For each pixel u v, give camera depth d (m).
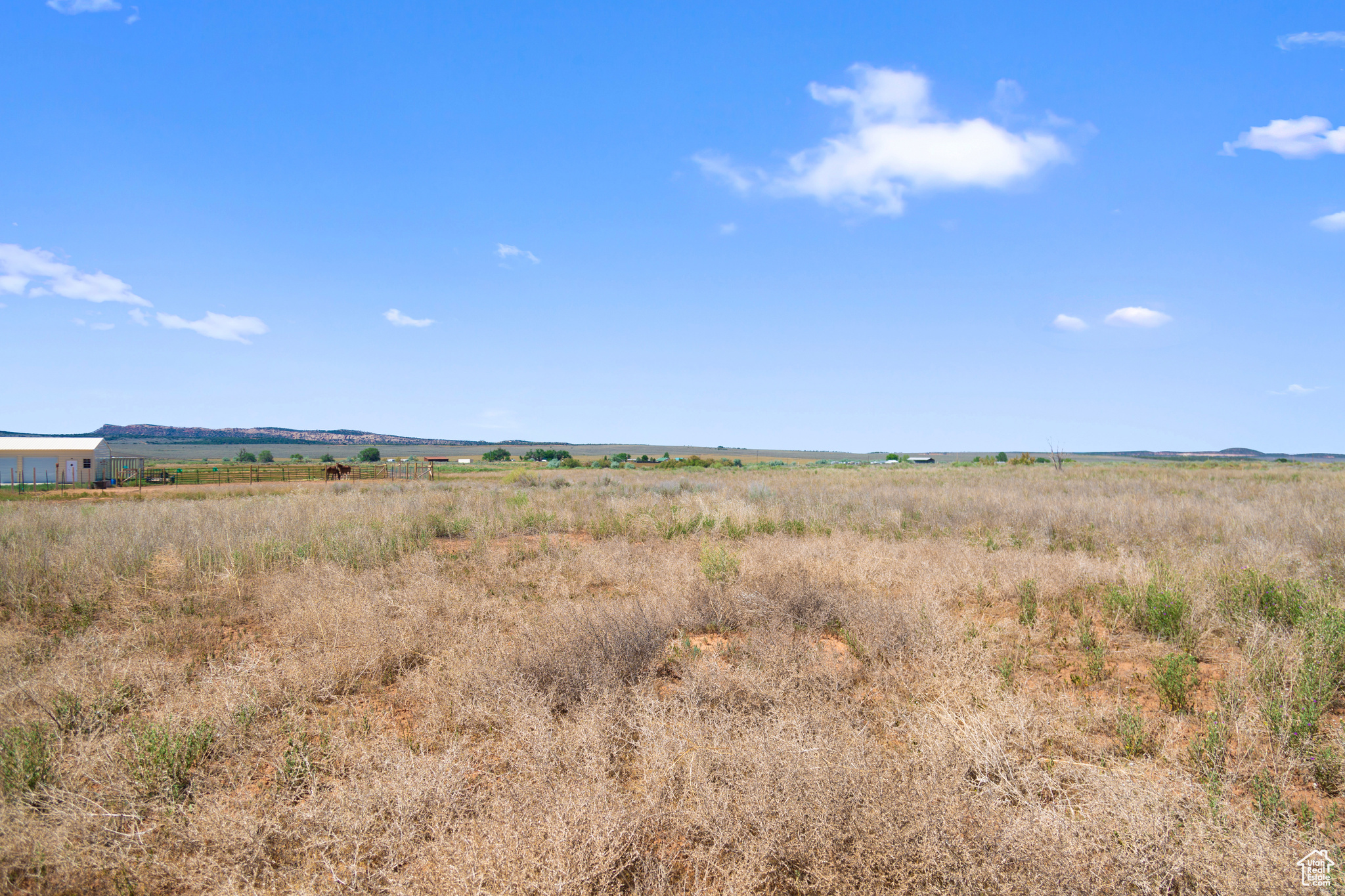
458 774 3.52
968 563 9.00
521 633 5.91
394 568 9.08
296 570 8.78
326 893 2.74
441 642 5.91
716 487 25.81
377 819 3.19
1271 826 2.94
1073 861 2.63
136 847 3.09
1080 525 13.38
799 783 3.06
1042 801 3.29
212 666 4.95
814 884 2.75
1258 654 5.39
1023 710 4.15
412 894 2.66
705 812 3.06
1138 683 5.17
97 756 3.64
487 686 4.61
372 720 4.47
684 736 3.87
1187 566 8.45
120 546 9.53
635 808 3.17
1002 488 23.08
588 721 3.98
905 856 2.69
